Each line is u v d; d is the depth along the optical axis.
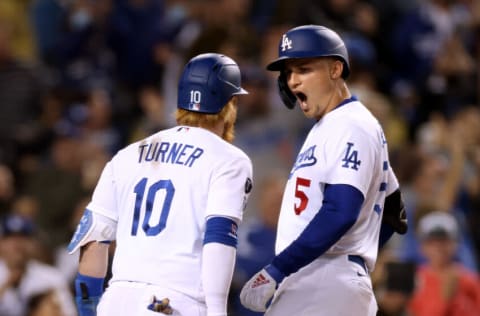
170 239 18.83
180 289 18.61
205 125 19.64
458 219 38.28
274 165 37.56
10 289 34.38
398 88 48.25
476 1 52.47
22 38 50.78
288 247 18.36
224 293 18.44
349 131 18.70
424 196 36.72
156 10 47.78
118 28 47.56
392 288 29.77
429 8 49.94
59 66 48.19
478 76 49.19
